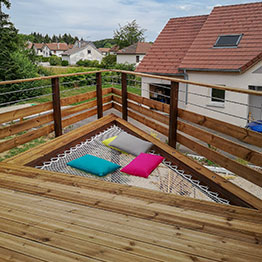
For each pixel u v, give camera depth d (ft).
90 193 6.94
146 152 11.52
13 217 5.77
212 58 32.91
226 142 9.16
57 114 13.29
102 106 16.56
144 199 6.69
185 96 35.22
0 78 53.47
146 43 114.21
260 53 29.96
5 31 55.88
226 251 4.83
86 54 169.07
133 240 5.06
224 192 8.57
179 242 5.04
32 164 10.28
